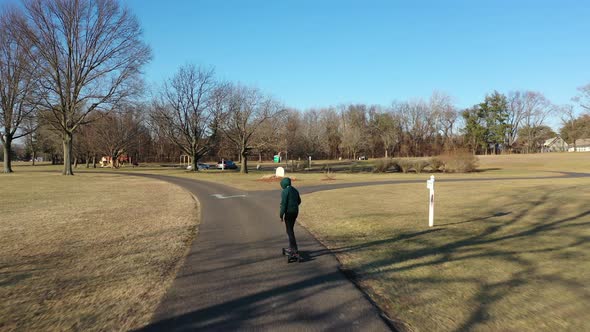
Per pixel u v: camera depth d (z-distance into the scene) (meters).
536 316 4.22
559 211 11.88
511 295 4.84
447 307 4.48
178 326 4.01
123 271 6.03
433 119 95.19
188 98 48.94
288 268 6.16
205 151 51.94
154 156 94.44
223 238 8.53
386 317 4.21
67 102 36.72
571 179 30.42
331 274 5.80
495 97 92.44
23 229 9.63
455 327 3.96
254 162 92.38
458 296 4.82
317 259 6.70
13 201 15.91
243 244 7.92
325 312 4.36
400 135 99.56
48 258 6.84
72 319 4.21
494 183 25.66
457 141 92.06
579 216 10.89
